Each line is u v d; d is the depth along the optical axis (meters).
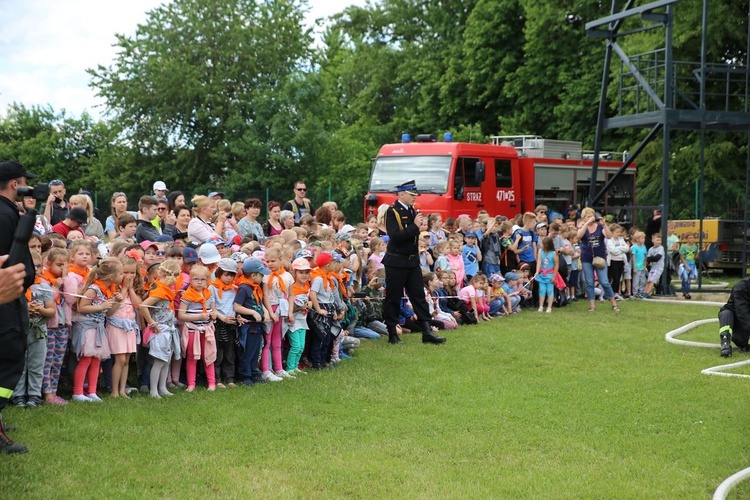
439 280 14.25
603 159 25.83
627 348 12.13
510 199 22.48
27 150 45.91
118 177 41.75
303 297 10.17
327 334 10.38
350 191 29.73
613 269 18.66
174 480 6.05
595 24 20.73
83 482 5.93
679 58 28.69
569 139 36.59
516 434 7.48
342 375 9.94
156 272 8.80
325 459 6.67
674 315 16.03
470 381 9.66
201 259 9.26
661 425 7.83
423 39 53.41
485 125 42.62
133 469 6.25
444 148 21.11
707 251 24.41
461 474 6.36
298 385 9.34
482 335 13.10
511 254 16.86
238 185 37.56
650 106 29.83
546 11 36.31
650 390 9.29
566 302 17.34
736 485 6.16
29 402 7.86
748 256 23.98
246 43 41.88
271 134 38.81
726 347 11.47
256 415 7.95
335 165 39.84
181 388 9.13
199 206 10.87
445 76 43.22
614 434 7.52
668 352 11.87
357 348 11.88
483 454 6.90
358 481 6.15
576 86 35.47
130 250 8.77
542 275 16.20
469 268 15.49
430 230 16.09
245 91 41.34
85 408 7.92
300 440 7.20
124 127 41.66
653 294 19.69
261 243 11.95
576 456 6.86
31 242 7.70
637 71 20.30
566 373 10.24
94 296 8.16
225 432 7.36
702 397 8.95
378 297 13.20
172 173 40.41
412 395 8.91
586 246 16.53
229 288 9.29
